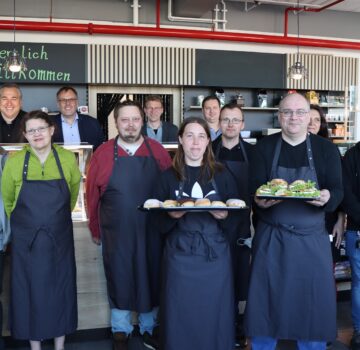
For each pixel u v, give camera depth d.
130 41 6.58
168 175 2.30
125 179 2.60
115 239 2.63
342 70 7.44
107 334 2.99
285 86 7.13
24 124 2.40
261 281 2.30
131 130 2.58
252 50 7.11
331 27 7.59
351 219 2.79
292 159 2.30
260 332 2.30
